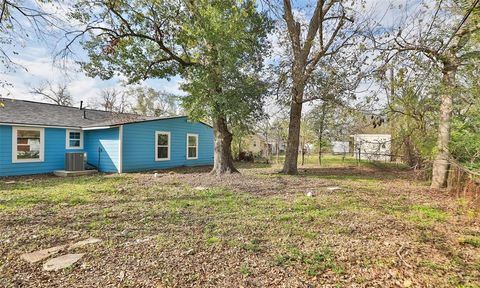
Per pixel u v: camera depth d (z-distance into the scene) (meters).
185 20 8.33
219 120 10.90
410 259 3.29
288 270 3.01
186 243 3.79
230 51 8.88
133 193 7.51
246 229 4.41
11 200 6.53
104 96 22.73
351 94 4.34
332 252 3.47
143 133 13.92
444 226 4.63
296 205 6.10
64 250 3.56
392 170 14.57
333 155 26.03
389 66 3.57
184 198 6.88
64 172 11.52
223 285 2.71
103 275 2.91
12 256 3.38
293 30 7.34
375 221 4.89
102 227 4.52
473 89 3.55
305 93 7.51
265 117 10.88
